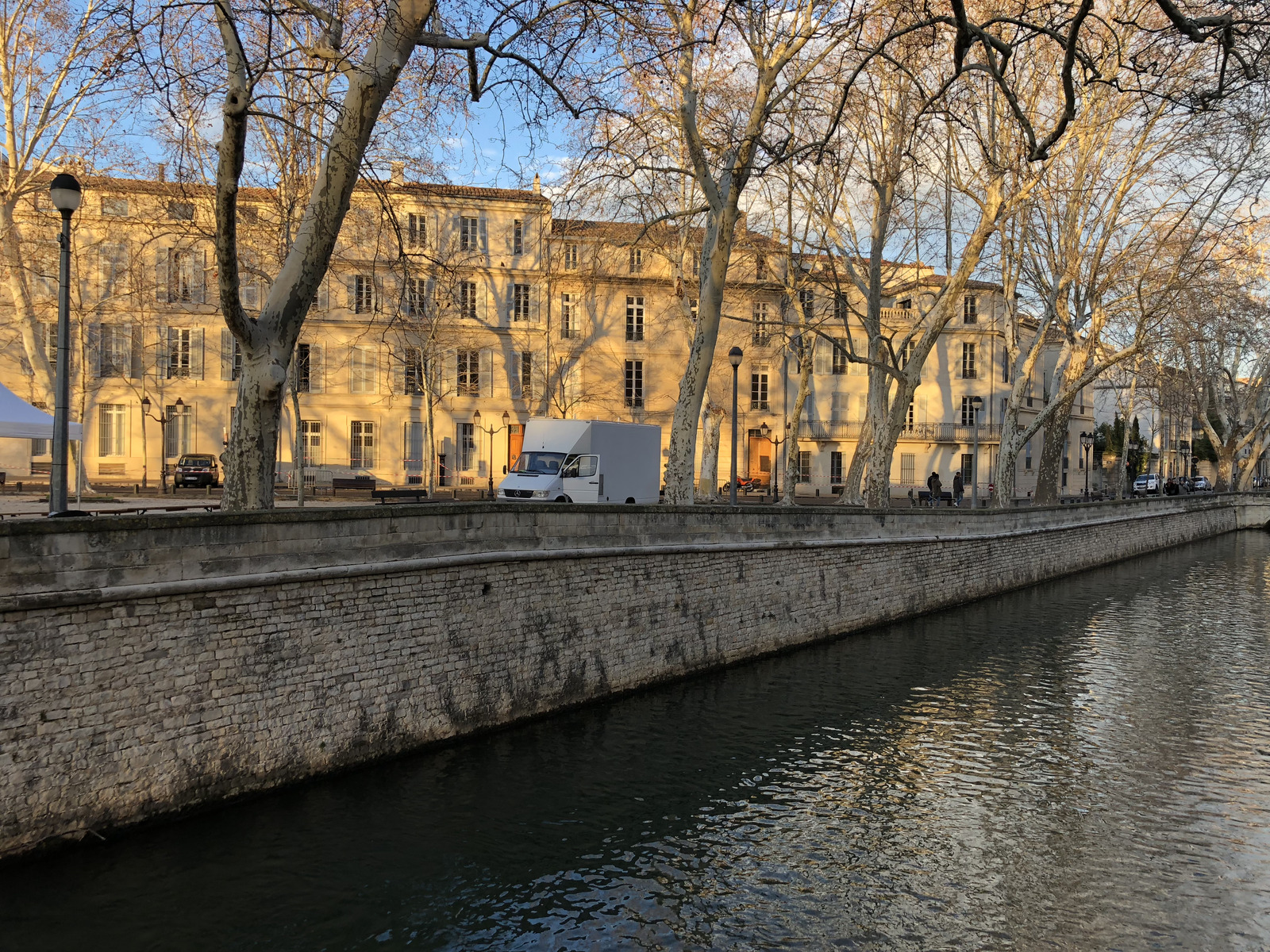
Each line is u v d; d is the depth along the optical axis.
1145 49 12.05
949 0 10.83
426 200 25.75
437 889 9.25
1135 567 37.78
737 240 31.84
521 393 50.66
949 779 12.78
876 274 26.67
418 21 12.23
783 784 12.48
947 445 58.09
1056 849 10.62
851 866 10.12
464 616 13.27
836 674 18.33
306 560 11.16
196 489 38.12
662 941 8.54
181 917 8.43
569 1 13.23
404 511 12.40
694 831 10.92
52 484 11.97
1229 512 59.00
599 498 27.89
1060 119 10.20
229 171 10.80
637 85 19.25
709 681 17.52
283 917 8.55
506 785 11.95
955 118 17.66
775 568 20.11
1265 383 59.53
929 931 8.79
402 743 12.28
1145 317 28.41
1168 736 14.67
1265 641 21.92
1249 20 10.27
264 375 12.52
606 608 15.88
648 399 51.97
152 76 11.14
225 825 10.04
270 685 10.76
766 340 39.69
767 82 17.02
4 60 27.83
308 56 12.92
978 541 28.28
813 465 56.31
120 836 9.31
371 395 48.81
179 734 9.87
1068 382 31.33
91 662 9.16
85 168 29.09
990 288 53.34
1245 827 11.25
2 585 8.52
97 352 45.22
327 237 12.78
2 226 28.52
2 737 8.52
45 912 8.44
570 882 9.55
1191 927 8.88
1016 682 17.94
